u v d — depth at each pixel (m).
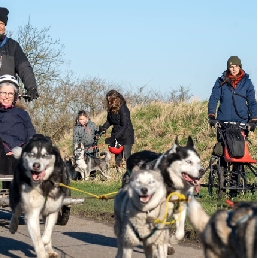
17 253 10.99
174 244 11.67
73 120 40.72
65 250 11.17
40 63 39.25
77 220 14.86
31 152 10.12
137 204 8.94
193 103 29.83
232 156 15.16
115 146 18.92
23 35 38.94
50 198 10.32
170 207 10.44
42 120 40.22
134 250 11.27
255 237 6.66
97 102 44.31
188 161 11.33
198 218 7.63
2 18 14.22
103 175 23.98
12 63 14.27
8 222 14.20
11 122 12.25
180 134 27.36
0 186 22.81
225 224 7.10
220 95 15.58
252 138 23.06
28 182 10.19
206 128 26.27
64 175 10.69
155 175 9.03
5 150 12.12
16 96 12.46
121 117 18.42
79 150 24.12
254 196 15.70
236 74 15.41
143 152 12.06
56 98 40.50
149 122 30.03
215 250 7.27
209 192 16.09
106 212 15.23
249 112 15.41
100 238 12.45
